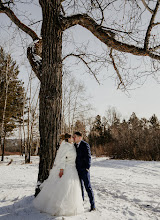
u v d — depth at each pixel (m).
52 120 4.15
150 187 7.39
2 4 4.86
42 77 4.37
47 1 4.44
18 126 29.27
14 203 4.04
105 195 5.39
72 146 3.97
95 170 13.59
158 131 28.50
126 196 5.45
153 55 4.43
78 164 3.88
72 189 3.48
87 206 3.96
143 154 26.52
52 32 4.43
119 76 6.07
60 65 4.45
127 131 32.94
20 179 8.25
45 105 4.20
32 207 3.71
